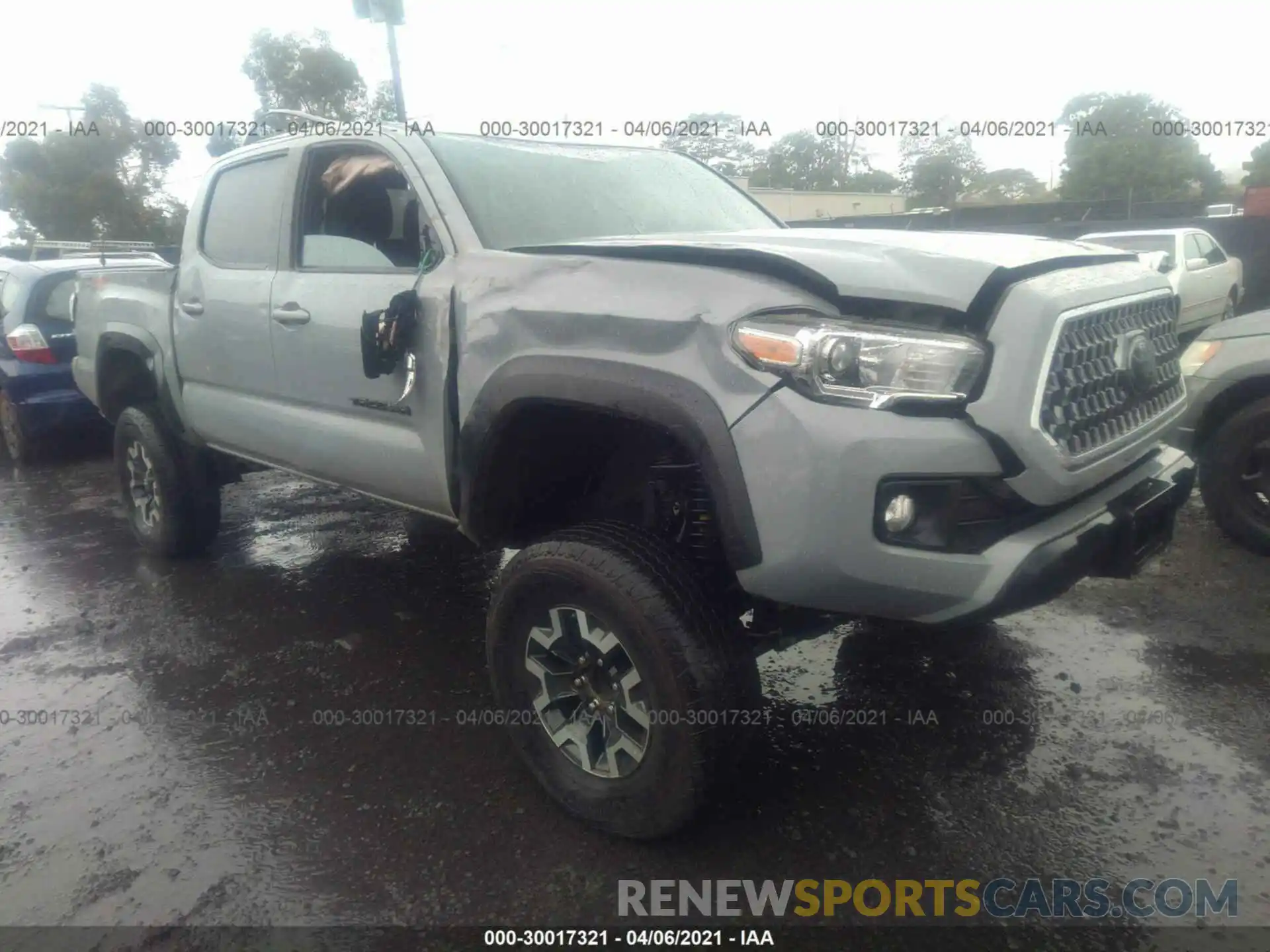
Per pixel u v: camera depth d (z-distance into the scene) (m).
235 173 4.26
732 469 2.26
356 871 2.62
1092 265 2.64
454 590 4.67
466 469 2.89
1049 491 2.28
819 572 2.21
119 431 5.11
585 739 2.73
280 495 6.61
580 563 2.51
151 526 5.16
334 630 4.23
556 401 2.60
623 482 2.99
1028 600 2.29
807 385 2.19
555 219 3.34
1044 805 2.77
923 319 2.26
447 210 3.14
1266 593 4.09
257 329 3.84
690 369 2.34
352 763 3.15
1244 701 3.26
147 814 2.91
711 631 2.42
